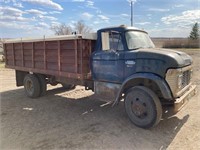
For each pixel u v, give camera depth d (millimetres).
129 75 5164
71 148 4129
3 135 4754
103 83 5777
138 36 5723
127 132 4797
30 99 7797
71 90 9023
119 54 5309
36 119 5715
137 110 4984
